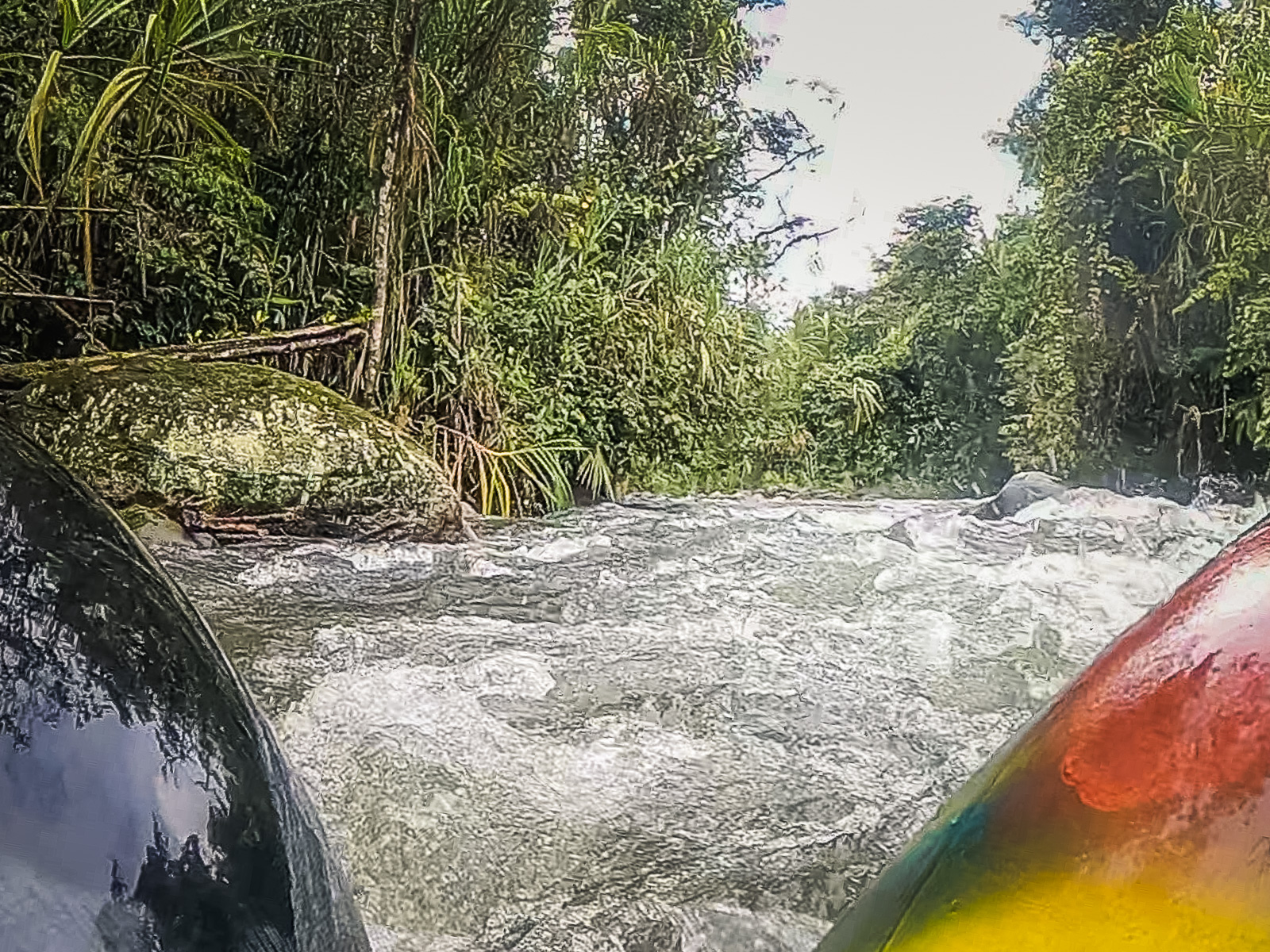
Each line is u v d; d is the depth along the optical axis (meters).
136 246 4.62
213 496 3.48
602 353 6.25
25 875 0.55
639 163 7.88
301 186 5.49
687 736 1.99
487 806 1.66
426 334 5.66
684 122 8.09
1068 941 0.46
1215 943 0.43
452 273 5.61
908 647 2.65
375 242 5.31
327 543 3.61
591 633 2.66
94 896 0.57
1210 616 0.59
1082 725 0.57
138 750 0.67
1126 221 8.82
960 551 4.08
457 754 1.84
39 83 4.04
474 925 1.40
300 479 3.62
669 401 6.54
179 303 4.91
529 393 5.87
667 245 7.18
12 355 4.52
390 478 3.79
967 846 0.55
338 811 1.62
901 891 0.57
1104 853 0.48
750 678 2.34
